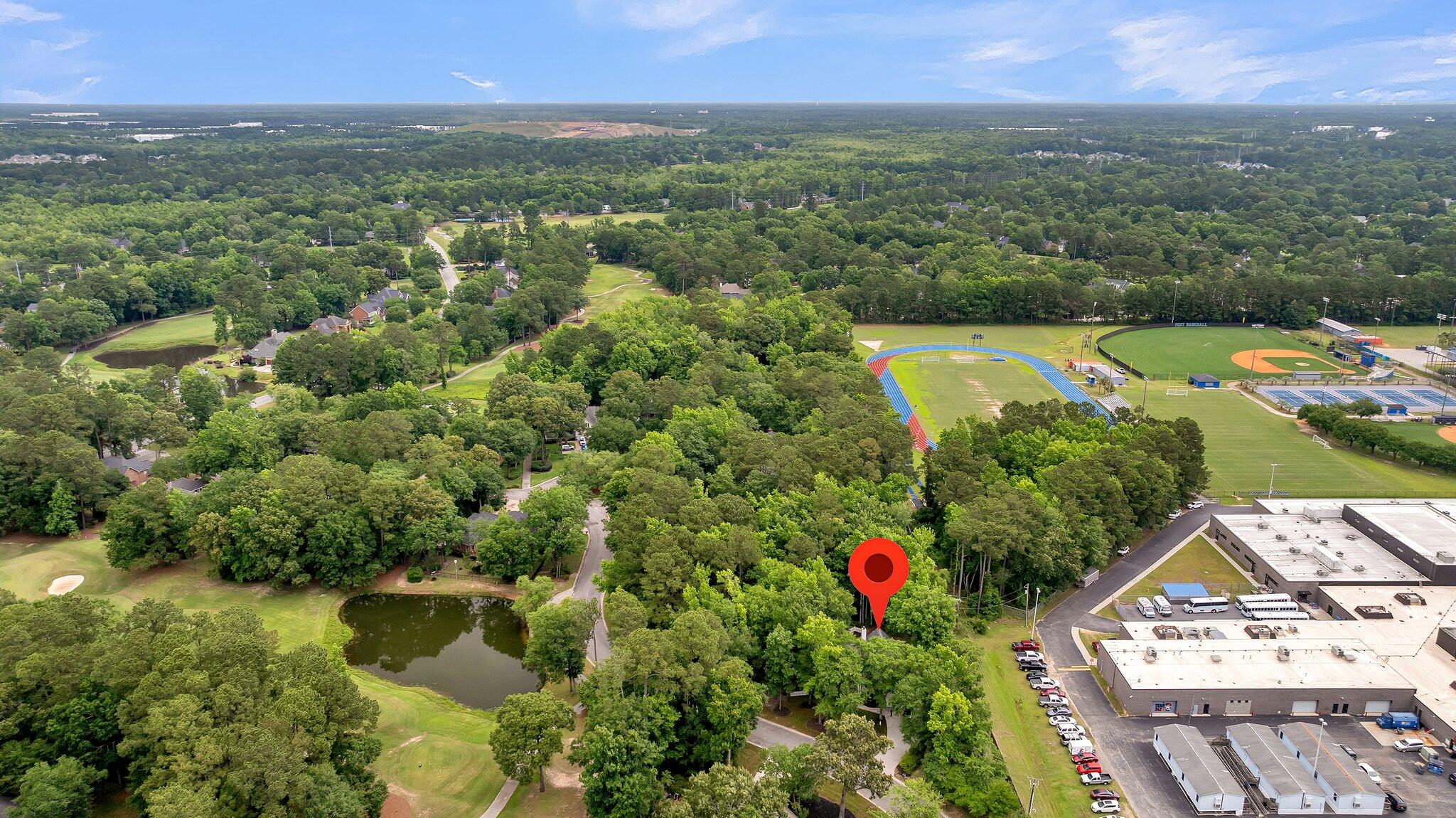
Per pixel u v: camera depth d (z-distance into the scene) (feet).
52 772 346.74
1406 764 417.08
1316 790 388.57
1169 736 422.00
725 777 346.95
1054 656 505.25
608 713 378.32
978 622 526.57
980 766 382.83
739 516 552.41
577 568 597.93
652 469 623.77
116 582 580.30
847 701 414.62
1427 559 565.53
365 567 586.45
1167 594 563.07
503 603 577.84
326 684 376.48
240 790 327.88
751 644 457.27
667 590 485.56
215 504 592.19
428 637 540.93
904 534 554.05
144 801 357.00
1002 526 529.86
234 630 411.95
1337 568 573.74
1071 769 414.41
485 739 432.25
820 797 392.27
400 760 413.39
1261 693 453.17
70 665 383.65
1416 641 499.10
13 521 636.48
